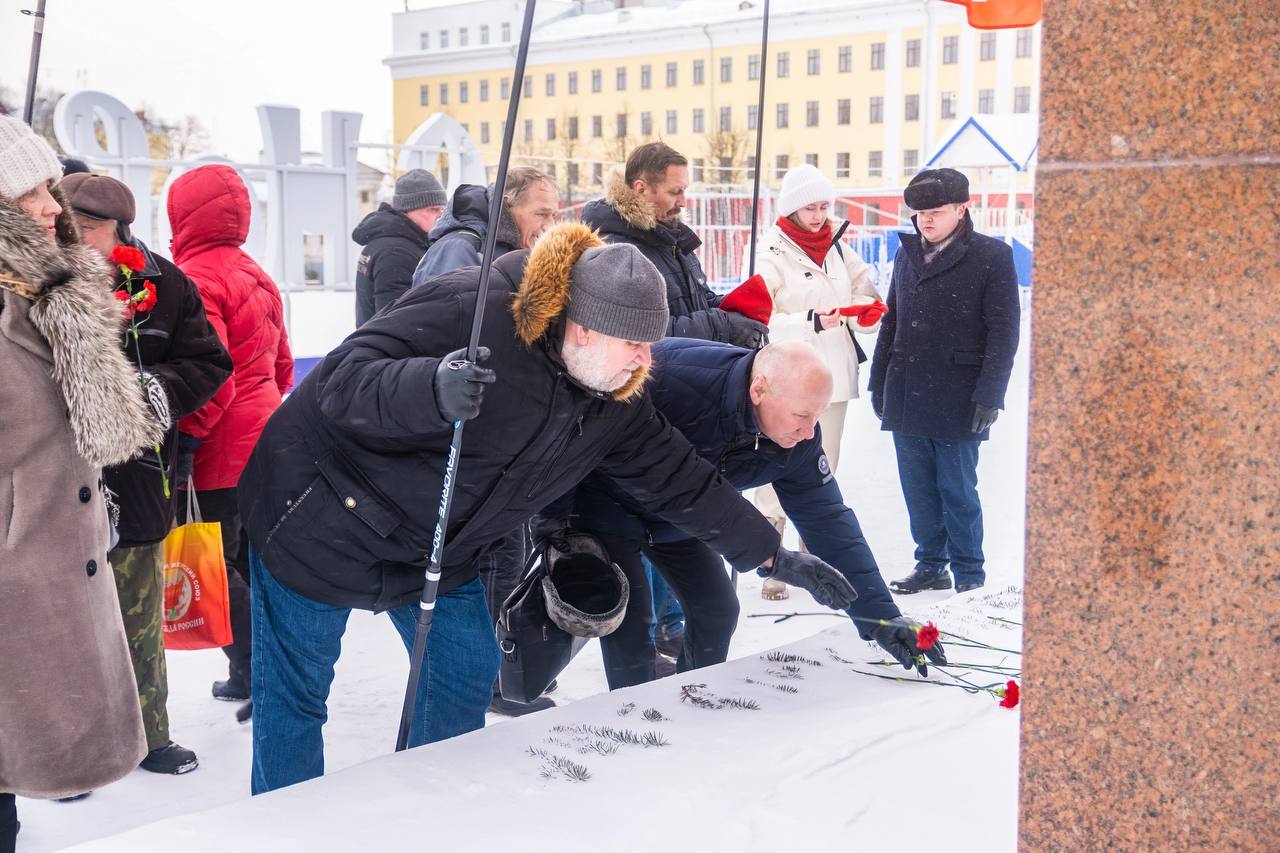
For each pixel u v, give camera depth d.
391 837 1.93
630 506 3.01
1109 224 1.39
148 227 8.74
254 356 3.67
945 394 4.47
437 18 49.62
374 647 4.18
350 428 2.20
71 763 2.12
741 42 41.66
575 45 45.22
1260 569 1.37
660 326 2.20
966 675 2.79
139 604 3.03
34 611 2.08
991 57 38.22
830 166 40.75
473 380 2.02
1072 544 1.45
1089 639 1.46
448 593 2.59
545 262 2.20
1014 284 4.40
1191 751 1.42
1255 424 1.35
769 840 1.96
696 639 3.18
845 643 3.04
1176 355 1.38
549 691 3.73
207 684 3.88
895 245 17.92
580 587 2.90
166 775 3.13
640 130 44.25
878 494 6.61
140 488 2.95
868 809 2.08
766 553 2.70
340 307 10.23
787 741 2.36
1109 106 1.38
